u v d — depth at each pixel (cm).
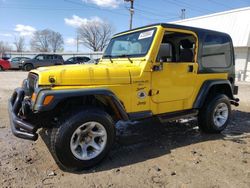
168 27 411
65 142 324
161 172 342
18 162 363
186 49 446
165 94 421
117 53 466
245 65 2002
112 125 361
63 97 318
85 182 314
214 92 519
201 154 404
